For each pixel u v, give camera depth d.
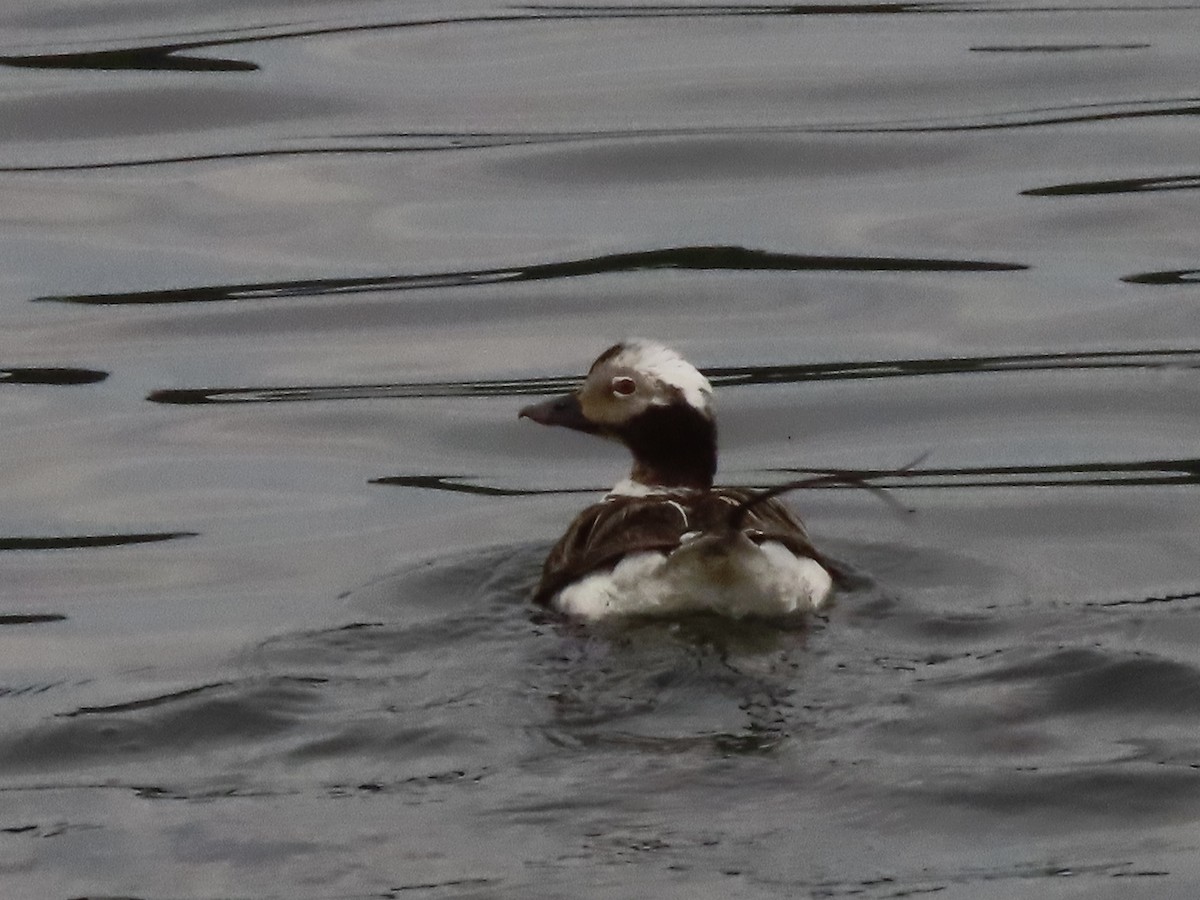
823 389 16.50
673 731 10.26
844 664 10.96
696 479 12.86
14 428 16.03
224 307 18.05
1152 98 21.52
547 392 16.55
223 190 20.05
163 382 16.88
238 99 21.77
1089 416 15.88
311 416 16.27
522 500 14.83
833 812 9.45
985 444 15.53
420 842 9.29
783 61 22.67
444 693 10.85
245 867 9.16
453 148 20.75
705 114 21.39
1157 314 17.48
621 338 17.53
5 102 21.58
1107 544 13.64
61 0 24.48
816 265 18.55
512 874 8.96
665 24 23.95
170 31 23.55
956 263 18.52
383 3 24.72
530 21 24.00
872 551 13.46
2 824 9.70
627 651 11.12
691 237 19.09
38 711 11.14
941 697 10.55
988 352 17.00
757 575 11.38
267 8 24.42
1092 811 9.48
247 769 10.13
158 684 11.61
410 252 18.89
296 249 19.00
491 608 12.19
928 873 8.98
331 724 10.49
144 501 14.88
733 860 9.05
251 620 12.68
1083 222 19.11
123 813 9.74
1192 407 15.91
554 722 10.38
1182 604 12.34
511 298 18.11
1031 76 22.17
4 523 14.55
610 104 21.59
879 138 20.81
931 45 23.12
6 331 17.64
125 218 19.53
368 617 12.38
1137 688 10.63
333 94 21.78
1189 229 18.92
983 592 12.63
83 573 13.70
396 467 15.45
